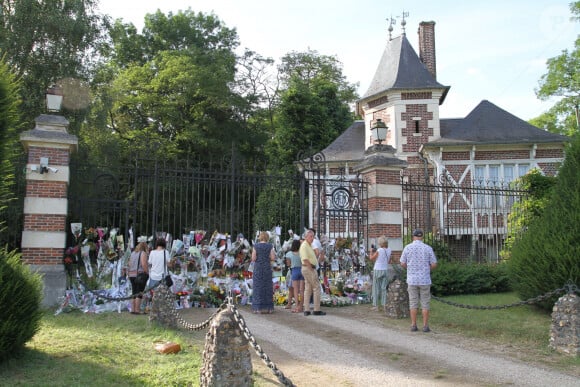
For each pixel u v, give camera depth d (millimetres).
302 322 8461
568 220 8188
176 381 4746
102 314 8562
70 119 18094
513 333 7355
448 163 20078
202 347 6309
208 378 4387
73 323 7527
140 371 5047
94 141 20172
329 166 21578
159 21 32094
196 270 10266
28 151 9156
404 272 10336
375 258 10117
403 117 21578
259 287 9406
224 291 10164
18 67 17391
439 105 22359
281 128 27031
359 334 7484
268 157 30062
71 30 17953
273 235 11250
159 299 7590
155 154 10391
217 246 10391
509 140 19766
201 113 29359
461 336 7398
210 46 33406
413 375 5305
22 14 17156
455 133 20984
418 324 8328
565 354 6277
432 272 11906
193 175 10477
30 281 5684
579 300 6387
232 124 31641
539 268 8375
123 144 25188
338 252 11328
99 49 19781
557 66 23625
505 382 5086
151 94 28156
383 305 9867
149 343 6312
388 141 21969
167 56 28797
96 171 12336
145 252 9055
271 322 8414
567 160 8789
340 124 30500
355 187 11805
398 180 11422
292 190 11930
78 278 8883
